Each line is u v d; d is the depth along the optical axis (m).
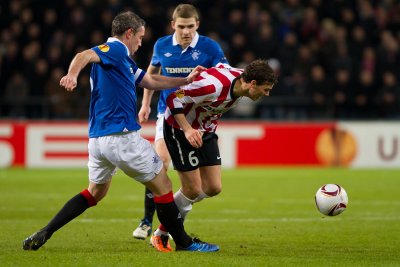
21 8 79.50
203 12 81.69
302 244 28.73
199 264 23.67
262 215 38.34
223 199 45.88
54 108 72.62
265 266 23.50
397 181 57.25
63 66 73.62
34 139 67.69
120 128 25.28
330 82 74.19
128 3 76.50
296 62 74.38
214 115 27.14
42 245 27.00
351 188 52.25
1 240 29.06
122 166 25.62
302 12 80.12
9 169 66.81
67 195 47.19
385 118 74.88
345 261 24.67
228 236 31.02
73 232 31.72
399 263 24.39
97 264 23.52
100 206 41.69
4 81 75.88
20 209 40.16
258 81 25.52
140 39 26.38
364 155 69.94
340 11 82.00
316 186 53.75
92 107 25.91
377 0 85.25
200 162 27.34
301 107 73.94
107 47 25.08
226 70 26.53
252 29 75.56
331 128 69.81
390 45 76.88
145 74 26.03
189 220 36.34
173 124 27.19
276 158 69.44
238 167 69.00
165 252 26.30
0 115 73.94
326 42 77.06
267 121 72.38
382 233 31.86
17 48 76.12
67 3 78.56
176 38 32.38
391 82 74.94
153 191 26.30
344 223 35.16
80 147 67.94
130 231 32.25
